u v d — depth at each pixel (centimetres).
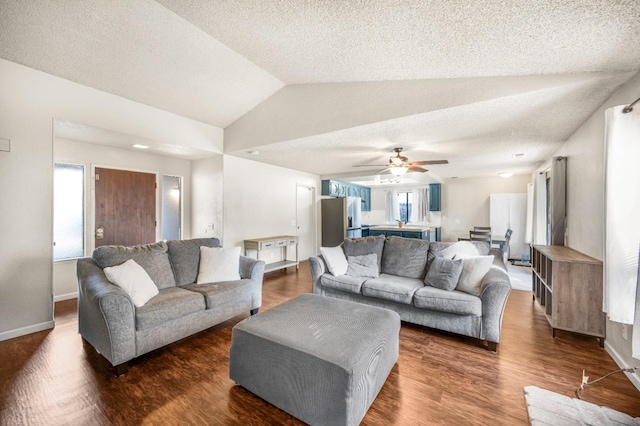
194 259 319
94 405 174
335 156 477
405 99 279
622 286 194
